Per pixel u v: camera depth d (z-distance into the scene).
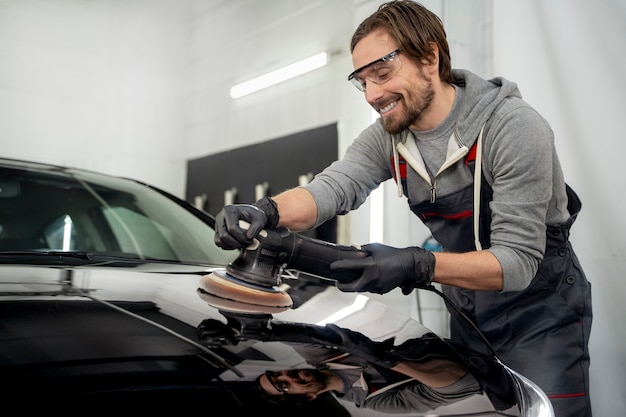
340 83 2.99
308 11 3.23
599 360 1.67
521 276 0.93
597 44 1.70
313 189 1.06
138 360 0.58
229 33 3.81
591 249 1.70
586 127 1.72
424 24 0.97
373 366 0.70
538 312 1.11
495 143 0.98
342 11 3.01
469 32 2.04
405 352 0.78
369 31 0.97
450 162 1.01
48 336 0.60
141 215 1.28
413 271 0.87
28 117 3.50
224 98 3.82
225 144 3.78
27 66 3.51
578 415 1.07
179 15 4.13
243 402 0.55
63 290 0.74
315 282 1.06
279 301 0.83
